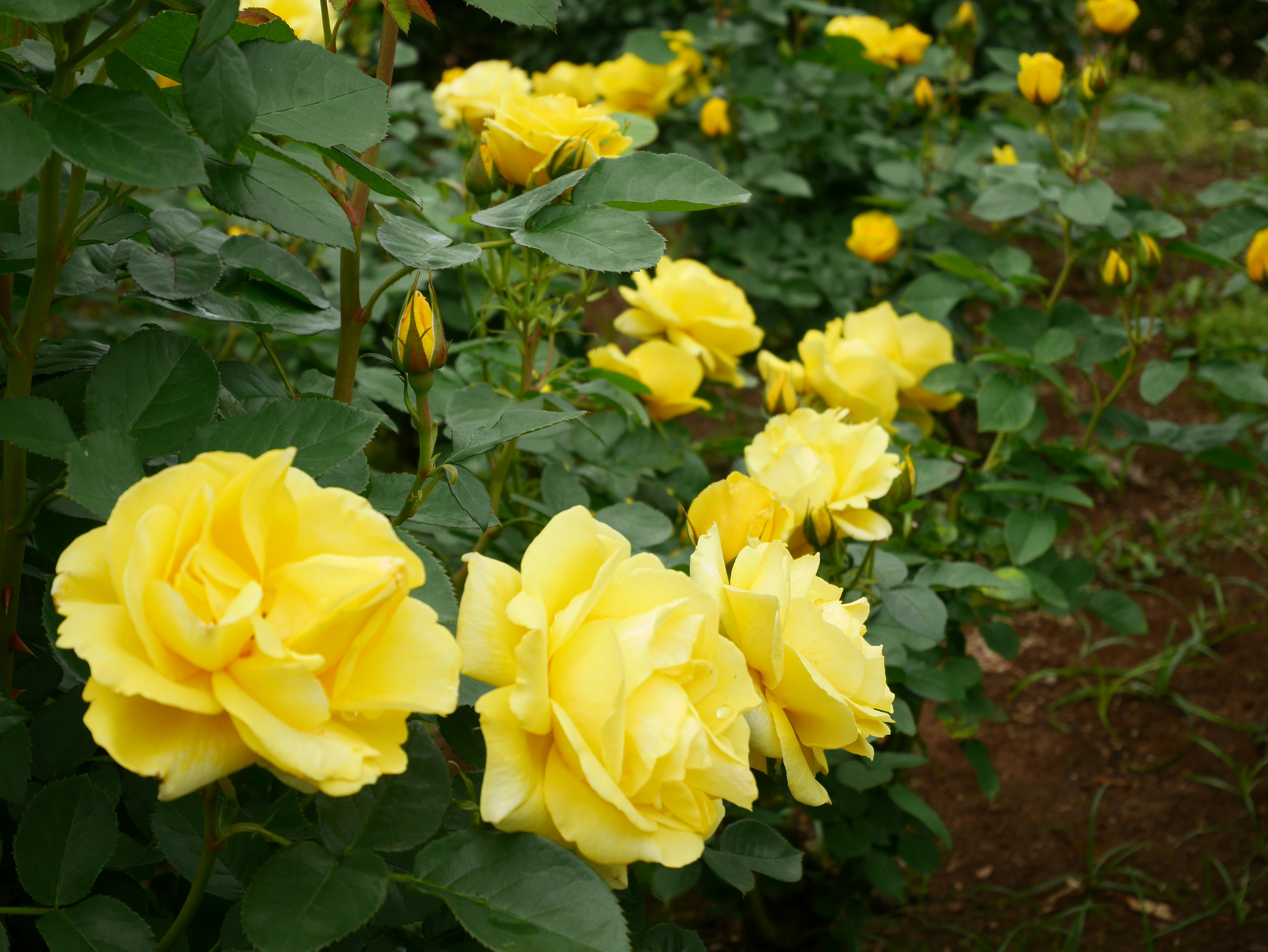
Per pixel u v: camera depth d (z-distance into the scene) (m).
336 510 0.45
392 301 1.23
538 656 0.46
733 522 0.61
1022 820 1.46
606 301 2.26
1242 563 1.96
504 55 3.46
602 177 0.56
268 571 0.44
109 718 0.42
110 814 0.50
